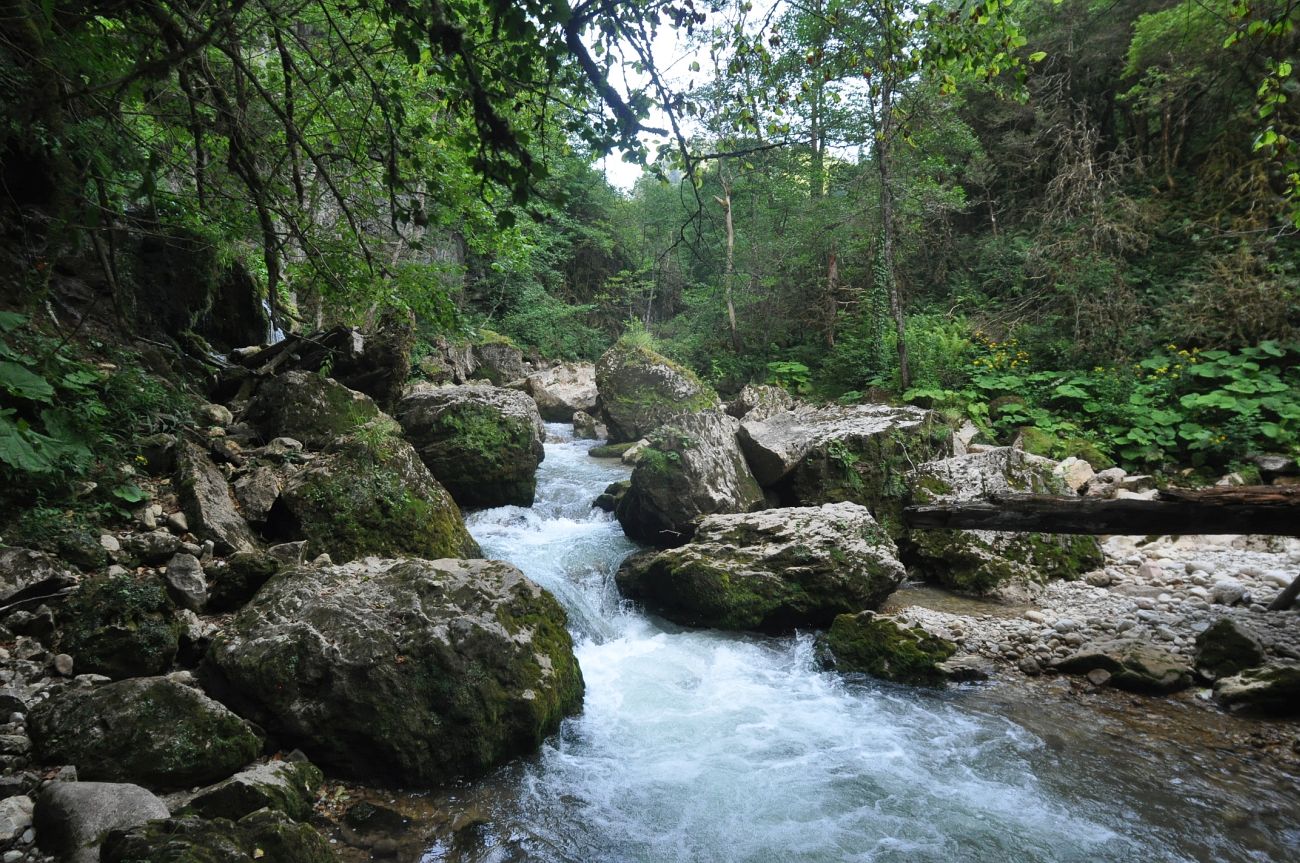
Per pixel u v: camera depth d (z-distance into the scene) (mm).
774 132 4246
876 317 15359
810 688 5371
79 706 3391
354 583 4598
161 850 2564
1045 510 5852
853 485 8117
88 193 4977
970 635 6082
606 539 7922
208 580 4742
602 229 25328
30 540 4285
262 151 5531
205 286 9125
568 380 17094
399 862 3287
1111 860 3477
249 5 5086
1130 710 4965
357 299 5988
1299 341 11109
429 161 5637
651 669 5629
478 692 4102
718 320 20125
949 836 3666
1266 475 9531
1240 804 3889
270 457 6504
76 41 3752
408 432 8570
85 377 5449
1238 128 13430
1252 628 5938
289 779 3506
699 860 3467
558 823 3697
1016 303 15195
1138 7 14578
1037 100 16219
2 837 2723
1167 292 13055
